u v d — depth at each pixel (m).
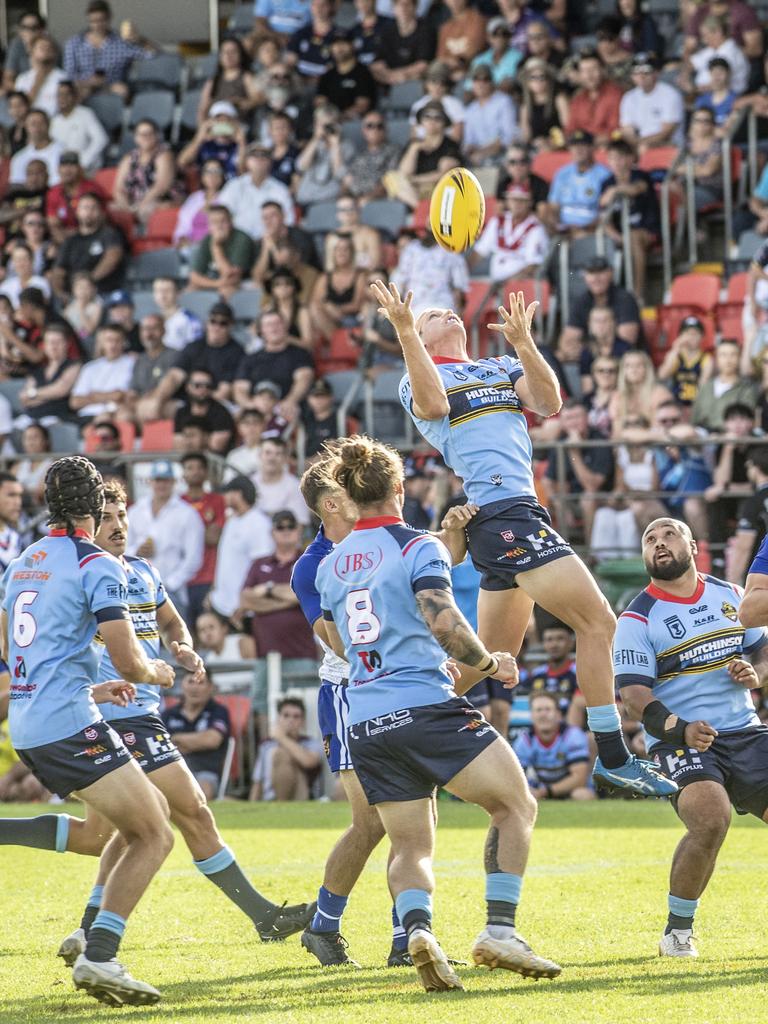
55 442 61.31
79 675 18.33
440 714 17.41
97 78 82.75
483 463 21.89
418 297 60.22
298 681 49.06
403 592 17.59
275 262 65.25
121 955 21.48
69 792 18.22
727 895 25.47
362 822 20.62
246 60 78.06
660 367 58.38
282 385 58.62
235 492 52.75
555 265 61.50
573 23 74.75
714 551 49.59
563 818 39.38
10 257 71.50
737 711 21.05
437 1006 16.45
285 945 22.25
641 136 66.38
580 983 17.83
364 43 75.75
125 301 65.88
